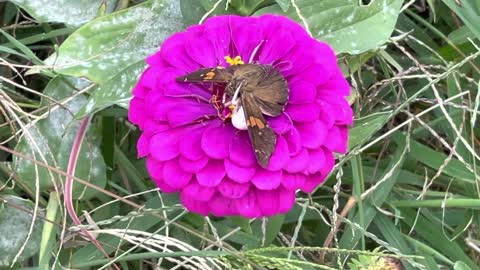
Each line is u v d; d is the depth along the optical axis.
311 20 0.21
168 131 0.16
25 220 0.21
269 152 0.15
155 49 0.21
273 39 0.17
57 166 0.21
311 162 0.16
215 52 0.17
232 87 0.15
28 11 0.21
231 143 0.15
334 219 0.21
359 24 0.21
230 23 0.17
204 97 0.16
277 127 0.16
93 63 0.20
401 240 0.21
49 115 0.21
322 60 0.17
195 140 0.16
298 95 0.16
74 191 0.21
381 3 0.21
